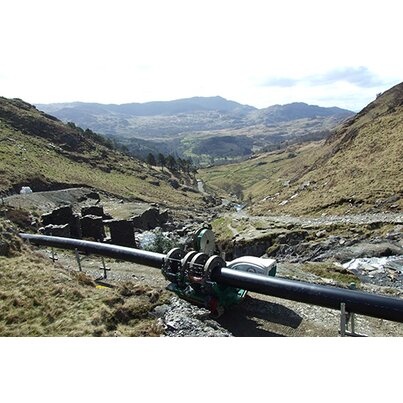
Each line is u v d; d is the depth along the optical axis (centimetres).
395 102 11044
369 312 1367
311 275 2619
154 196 11712
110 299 1438
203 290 1549
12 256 1902
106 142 18625
